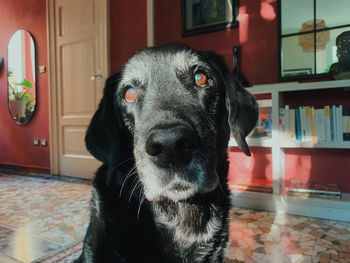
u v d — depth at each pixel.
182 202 1.02
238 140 1.12
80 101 3.67
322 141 2.23
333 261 1.60
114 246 0.99
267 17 2.66
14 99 4.39
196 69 1.04
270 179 2.72
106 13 3.40
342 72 2.22
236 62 2.74
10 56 4.43
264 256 1.67
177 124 0.84
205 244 1.06
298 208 2.29
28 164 4.29
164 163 0.85
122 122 1.07
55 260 1.66
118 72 1.13
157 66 1.04
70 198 2.83
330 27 2.41
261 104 2.49
